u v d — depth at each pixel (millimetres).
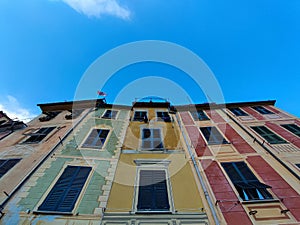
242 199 6383
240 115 12812
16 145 9672
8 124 11977
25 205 6027
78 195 6430
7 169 7785
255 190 6723
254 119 12125
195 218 5730
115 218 5711
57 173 7430
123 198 6414
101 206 6066
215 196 6488
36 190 6609
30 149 9203
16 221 5543
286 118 11961
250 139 9867
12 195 6352
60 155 8523
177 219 5703
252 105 14320
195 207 6102
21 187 6707
